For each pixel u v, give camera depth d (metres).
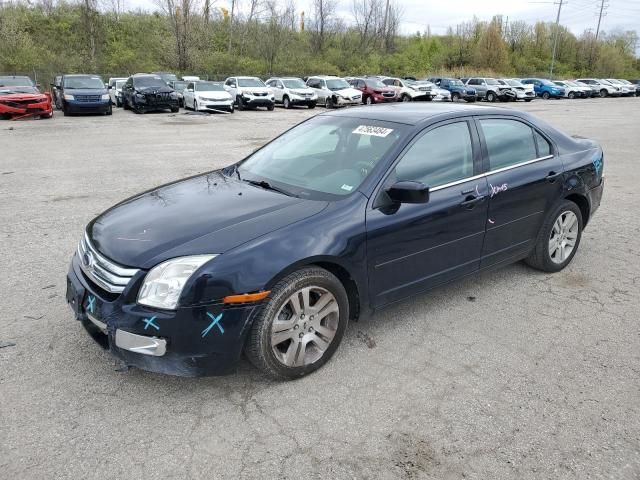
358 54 59.88
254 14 52.78
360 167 3.59
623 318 4.08
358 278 3.32
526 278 4.82
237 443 2.67
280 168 3.96
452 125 3.95
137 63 44.41
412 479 2.46
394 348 3.59
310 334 3.20
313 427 2.80
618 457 2.61
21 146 12.63
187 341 2.79
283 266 2.92
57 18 48.47
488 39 66.56
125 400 2.99
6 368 3.26
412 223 3.51
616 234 6.19
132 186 8.27
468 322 3.97
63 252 5.27
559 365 3.42
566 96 44.00
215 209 3.32
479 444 2.69
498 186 4.07
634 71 86.12
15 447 2.61
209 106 23.53
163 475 2.46
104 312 2.87
